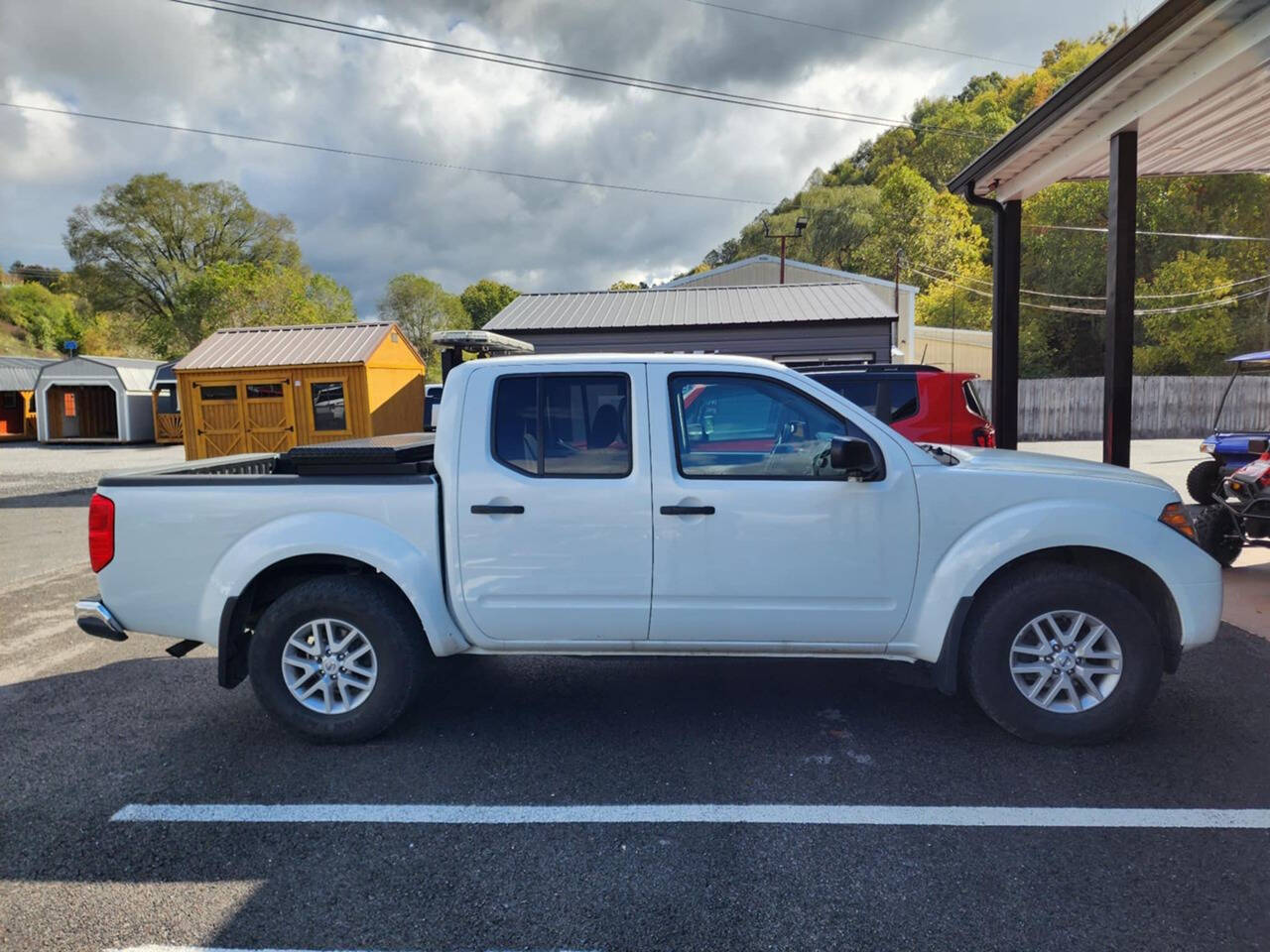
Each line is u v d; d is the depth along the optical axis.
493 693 4.46
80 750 3.79
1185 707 4.06
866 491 3.57
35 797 3.32
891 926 2.41
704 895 2.59
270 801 3.27
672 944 2.35
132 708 4.32
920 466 3.60
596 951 2.33
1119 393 6.96
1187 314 32.72
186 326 44.12
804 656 3.76
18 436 31.70
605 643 3.77
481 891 2.64
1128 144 6.82
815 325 16.61
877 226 53.84
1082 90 6.47
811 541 3.59
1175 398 25.22
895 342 30.19
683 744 3.76
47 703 4.41
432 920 2.48
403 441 4.28
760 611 3.65
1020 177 8.52
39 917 2.52
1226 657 4.79
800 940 2.36
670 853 2.84
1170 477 13.67
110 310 53.72
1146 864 2.71
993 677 3.60
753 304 18.12
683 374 3.72
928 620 3.60
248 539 3.71
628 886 2.65
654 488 3.62
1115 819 3.00
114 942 2.40
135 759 3.69
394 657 3.72
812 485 3.59
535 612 3.71
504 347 9.70
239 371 14.91
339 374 14.60
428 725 4.04
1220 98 6.47
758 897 2.57
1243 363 9.46
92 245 51.81
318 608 3.71
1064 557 3.84
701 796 3.25
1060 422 25.67
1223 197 36.44
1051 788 3.25
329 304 59.97
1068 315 38.28
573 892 2.62
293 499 3.72
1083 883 2.61
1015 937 2.34
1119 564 3.79
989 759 3.54
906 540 3.58
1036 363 38.06
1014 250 9.10
